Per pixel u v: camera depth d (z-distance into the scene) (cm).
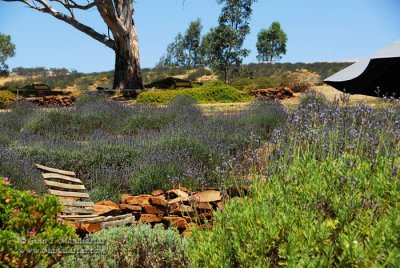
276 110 1603
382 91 542
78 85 5125
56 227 405
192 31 6650
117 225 566
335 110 675
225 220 366
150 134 1309
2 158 827
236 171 632
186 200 645
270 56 6694
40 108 2238
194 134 1148
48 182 738
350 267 296
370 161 480
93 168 1012
